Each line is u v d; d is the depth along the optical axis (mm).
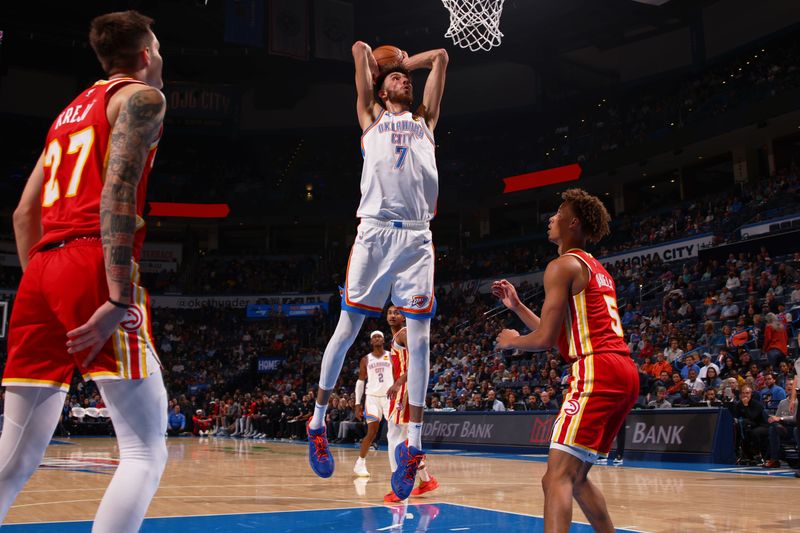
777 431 9023
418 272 4008
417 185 3992
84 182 2082
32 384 2064
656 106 25750
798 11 21703
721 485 6582
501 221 30906
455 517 4324
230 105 30422
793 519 4227
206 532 3711
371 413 7570
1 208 28891
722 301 15164
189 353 27156
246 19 23469
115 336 1998
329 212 30000
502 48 27891
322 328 27266
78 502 4840
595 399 2660
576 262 2826
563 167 25969
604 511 2789
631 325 16750
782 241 16375
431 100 4250
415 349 4082
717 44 24078
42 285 2027
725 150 23578
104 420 21047
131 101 2021
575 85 28062
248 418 20703
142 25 2293
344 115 31047
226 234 34062
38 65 29109
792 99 19875
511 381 15547
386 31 27453
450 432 13852
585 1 24219
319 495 5566
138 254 2113
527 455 11578
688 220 20938
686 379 12000
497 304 23531
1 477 2057
